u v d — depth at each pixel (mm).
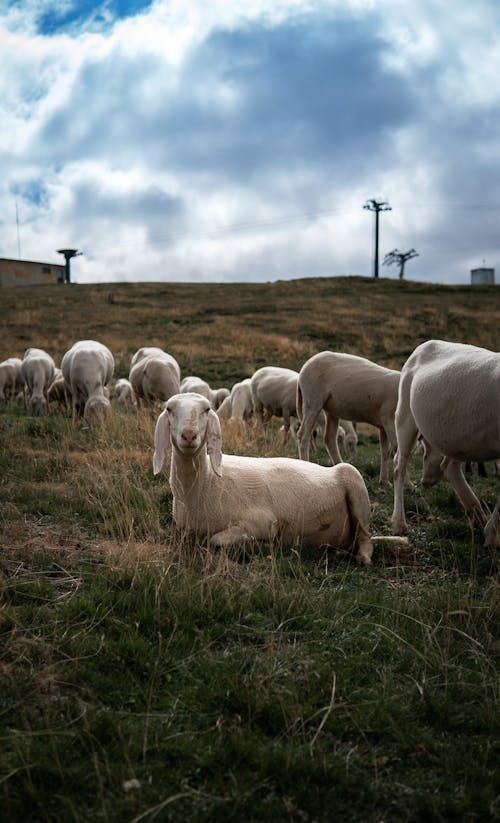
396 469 6113
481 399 4969
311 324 32281
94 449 8062
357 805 2391
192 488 4809
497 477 8617
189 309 37438
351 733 2777
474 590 4301
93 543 4926
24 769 2381
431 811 2340
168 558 4496
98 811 2258
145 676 3072
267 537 5004
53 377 15359
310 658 3299
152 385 12312
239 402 14125
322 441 13227
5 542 4734
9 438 8422
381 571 4809
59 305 38688
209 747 2582
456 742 2736
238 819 2287
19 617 3486
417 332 31484
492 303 40625
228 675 3072
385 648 3463
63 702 2826
